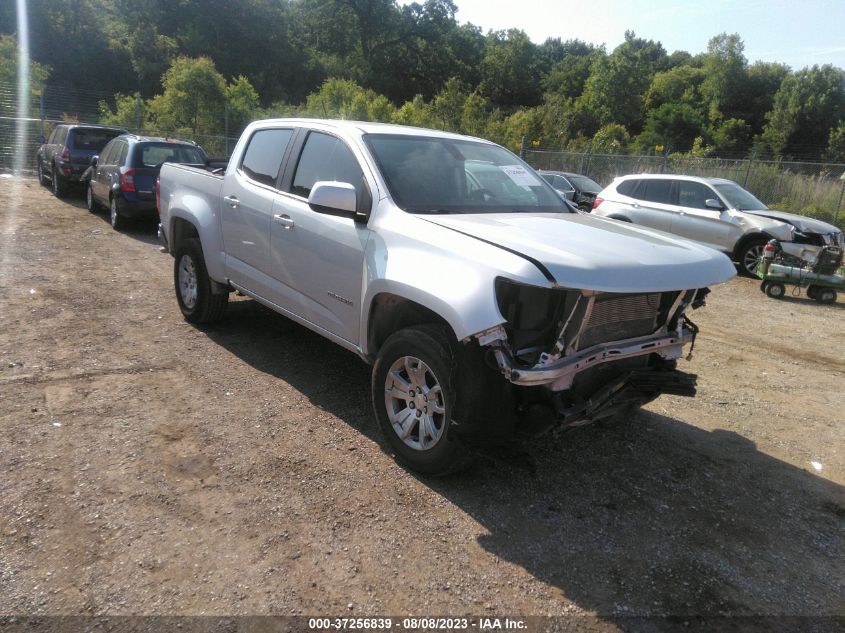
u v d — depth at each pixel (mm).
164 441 3842
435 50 80562
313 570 2801
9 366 4836
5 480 3322
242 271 5195
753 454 4230
